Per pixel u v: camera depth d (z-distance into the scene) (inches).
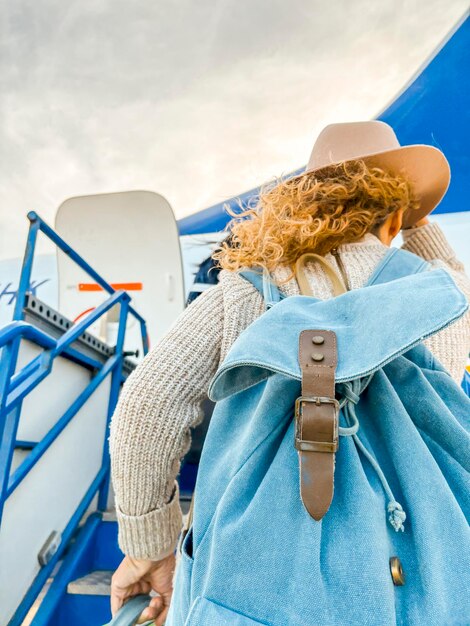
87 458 75.7
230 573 17.6
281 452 20.1
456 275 31.1
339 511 18.3
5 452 53.7
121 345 88.4
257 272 28.5
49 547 61.7
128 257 151.1
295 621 16.2
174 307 146.9
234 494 19.7
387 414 20.6
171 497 29.9
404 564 17.6
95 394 80.0
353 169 31.9
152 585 32.9
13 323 53.9
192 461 89.4
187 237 159.6
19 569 56.5
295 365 19.2
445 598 16.3
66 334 66.0
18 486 57.3
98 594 60.8
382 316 19.4
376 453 20.5
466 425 21.7
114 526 73.3
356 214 29.2
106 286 87.1
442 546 17.2
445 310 18.4
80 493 72.4
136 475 27.2
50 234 68.3
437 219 135.6
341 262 28.1
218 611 17.1
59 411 69.4
